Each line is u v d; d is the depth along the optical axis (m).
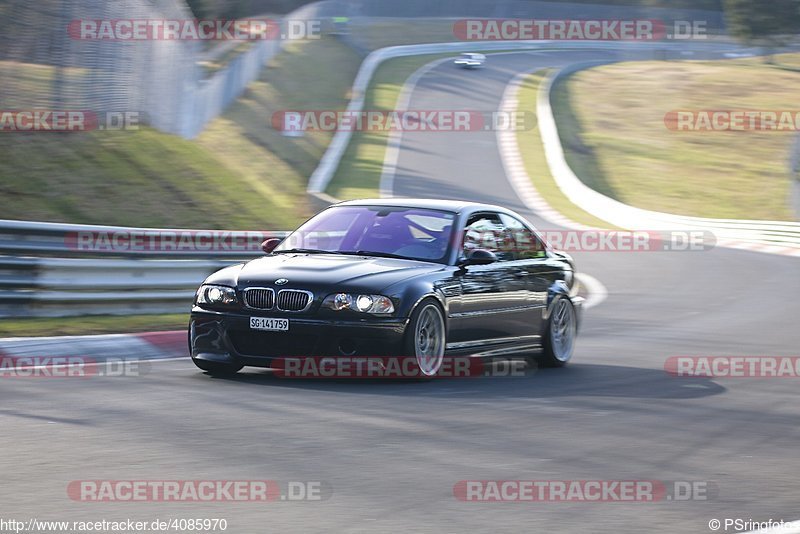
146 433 22.03
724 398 30.03
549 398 28.66
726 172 189.38
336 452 20.67
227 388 28.38
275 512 16.28
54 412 24.30
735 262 96.75
